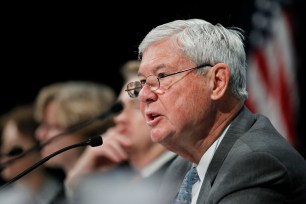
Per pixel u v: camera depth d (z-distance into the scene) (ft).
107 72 35.70
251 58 30.22
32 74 36.94
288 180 13.75
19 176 15.46
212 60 14.56
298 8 30.40
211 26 14.90
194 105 14.43
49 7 36.17
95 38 35.63
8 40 36.78
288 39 30.17
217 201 13.69
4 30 36.65
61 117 24.36
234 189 13.61
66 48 36.24
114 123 23.84
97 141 15.71
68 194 23.13
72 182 22.80
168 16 33.86
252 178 13.62
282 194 13.75
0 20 36.60
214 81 14.57
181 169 16.40
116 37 35.35
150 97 14.55
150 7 34.30
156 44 14.76
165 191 16.37
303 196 14.02
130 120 20.92
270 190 13.65
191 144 14.79
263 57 30.17
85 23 35.78
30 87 37.06
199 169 14.96
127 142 20.92
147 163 20.83
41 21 36.47
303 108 29.43
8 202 26.27
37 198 26.37
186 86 14.42
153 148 20.85
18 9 36.37
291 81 29.55
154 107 14.53
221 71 14.58
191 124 14.49
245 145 14.07
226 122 14.78
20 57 36.88
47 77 36.76
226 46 14.74
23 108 27.73
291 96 29.30
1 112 37.22
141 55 15.38
